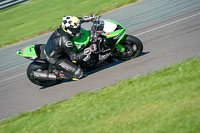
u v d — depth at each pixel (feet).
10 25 162.20
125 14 129.70
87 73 86.48
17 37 138.41
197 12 106.11
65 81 86.89
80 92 73.72
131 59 83.61
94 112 61.67
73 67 77.71
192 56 74.49
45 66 81.97
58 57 77.82
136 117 55.16
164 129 49.01
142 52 86.94
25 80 94.43
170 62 75.20
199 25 94.17
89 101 67.21
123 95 64.90
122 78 74.79
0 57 121.08
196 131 46.19
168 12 116.47
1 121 71.87
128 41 78.28
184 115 50.75
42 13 167.94
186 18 103.81
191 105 52.95
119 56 82.12
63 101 71.82
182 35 90.68
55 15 155.84
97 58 79.20
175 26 99.86
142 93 63.21
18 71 103.14
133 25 114.83
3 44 134.41
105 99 65.67
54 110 68.44
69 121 61.31
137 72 75.36
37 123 64.69
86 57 76.64
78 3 167.63
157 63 76.95
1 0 196.13
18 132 63.16
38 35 133.28
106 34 75.41
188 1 121.90
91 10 146.41
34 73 80.84
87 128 56.65
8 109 79.05
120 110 59.31
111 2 150.92
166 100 57.47
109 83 74.64
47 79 81.15
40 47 83.61
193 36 87.40
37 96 82.17
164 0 132.87
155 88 63.52
